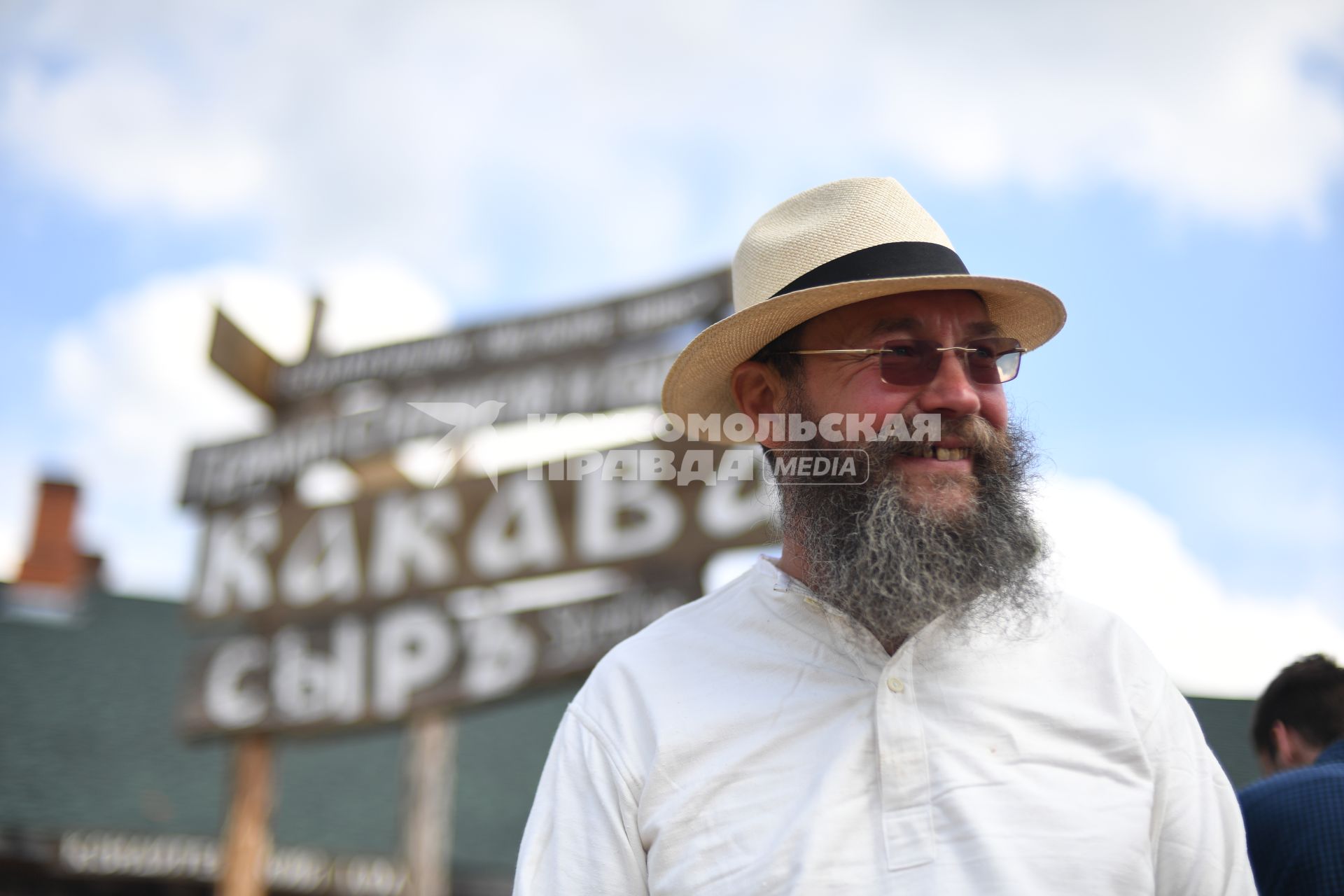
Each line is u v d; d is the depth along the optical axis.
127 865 10.94
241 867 7.39
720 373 1.89
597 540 6.46
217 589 7.83
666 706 1.57
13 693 12.80
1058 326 1.85
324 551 7.51
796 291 1.65
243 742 7.59
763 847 1.42
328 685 7.25
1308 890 1.92
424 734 7.65
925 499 1.58
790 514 1.72
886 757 1.43
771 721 1.51
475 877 11.63
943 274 1.62
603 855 1.50
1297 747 2.53
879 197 1.75
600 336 6.89
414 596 7.11
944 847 1.36
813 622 1.58
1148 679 1.52
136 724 12.92
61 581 14.10
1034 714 1.45
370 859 11.36
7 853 10.73
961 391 1.61
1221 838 1.42
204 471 8.16
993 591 1.52
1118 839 1.35
